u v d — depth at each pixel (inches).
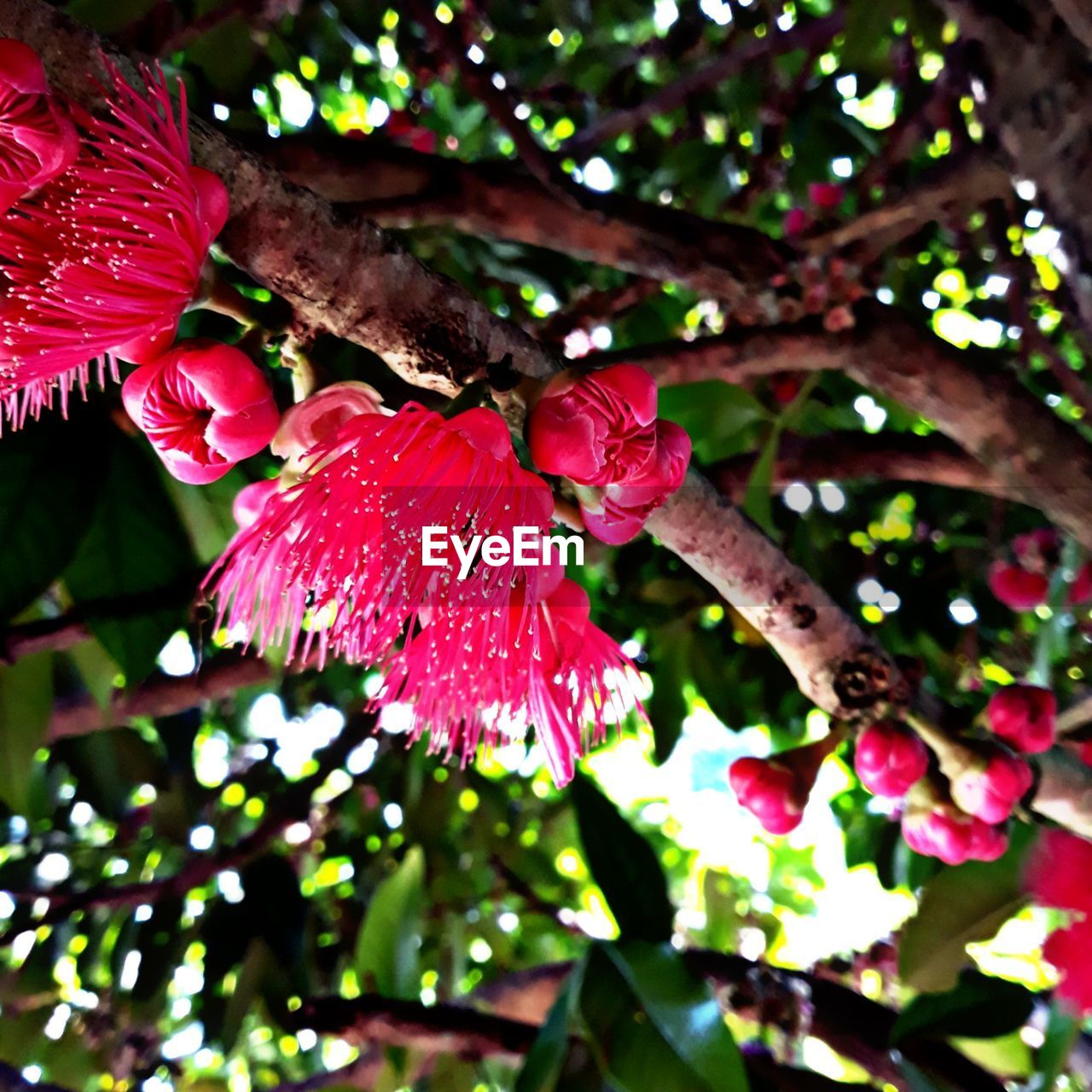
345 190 10.1
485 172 10.4
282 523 6.0
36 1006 14.0
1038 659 11.8
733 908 17.3
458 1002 12.2
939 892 9.5
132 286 5.9
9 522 7.5
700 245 10.4
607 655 6.9
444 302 6.4
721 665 12.6
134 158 5.7
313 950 14.9
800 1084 8.9
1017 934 13.4
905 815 8.8
